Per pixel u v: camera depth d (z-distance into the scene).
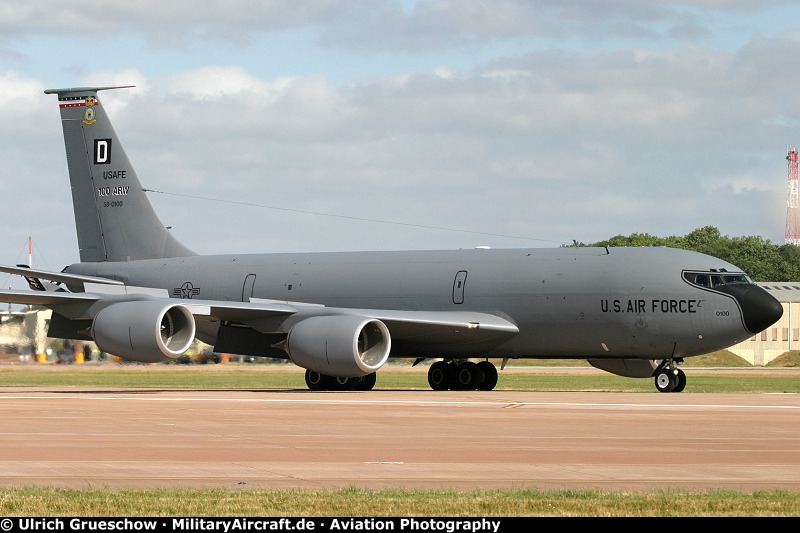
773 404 59.72
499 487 29.86
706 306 72.38
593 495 27.89
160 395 68.38
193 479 30.95
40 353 117.88
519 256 79.12
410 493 28.12
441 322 74.81
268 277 87.25
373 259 84.50
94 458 35.19
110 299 71.44
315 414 52.09
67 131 94.56
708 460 35.44
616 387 93.38
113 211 93.56
